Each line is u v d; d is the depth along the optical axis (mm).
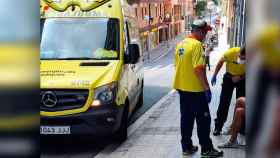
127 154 8805
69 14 10781
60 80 8875
